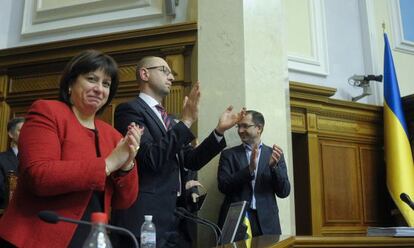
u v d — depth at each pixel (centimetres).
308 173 545
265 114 354
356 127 589
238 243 146
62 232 143
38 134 149
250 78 356
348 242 182
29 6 522
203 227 318
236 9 370
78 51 469
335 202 555
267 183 298
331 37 611
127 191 167
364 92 595
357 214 566
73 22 495
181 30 432
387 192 591
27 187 147
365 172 584
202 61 368
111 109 453
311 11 604
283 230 340
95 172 145
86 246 95
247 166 287
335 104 570
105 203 161
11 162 344
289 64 569
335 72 600
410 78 658
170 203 223
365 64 619
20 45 513
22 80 494
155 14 464
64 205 148
